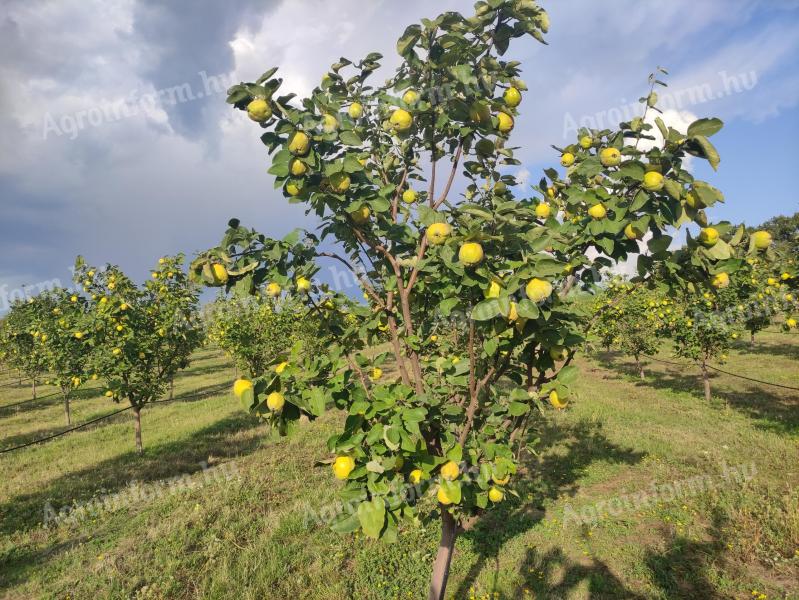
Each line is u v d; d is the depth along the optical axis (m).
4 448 10.06
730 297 9.35
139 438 9.26
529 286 1.93
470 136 2.50
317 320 3.08
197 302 10.12
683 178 2.15
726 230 2.40
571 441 8.33
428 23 2.20
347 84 2.82
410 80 2.47
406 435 1.97
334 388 2.21
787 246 4.75
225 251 2.29
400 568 4.78
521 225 2.13
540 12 2.22
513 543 5.14
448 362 3.14
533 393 2.41
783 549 4.63
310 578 4.66
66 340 9.27
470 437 2.73
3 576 4.91
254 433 10.34
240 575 4.67
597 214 2.40
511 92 2.46
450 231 2.11
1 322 18.77
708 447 7.59
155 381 9.40
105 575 4.78
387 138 3.00
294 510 6.08
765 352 17.39
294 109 2.09
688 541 4.97
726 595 4.12
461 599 4.29
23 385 22.08
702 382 13.19
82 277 8.85
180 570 4.87
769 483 6.05
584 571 4.59
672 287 2.62
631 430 8.78
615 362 18.27
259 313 13.38
